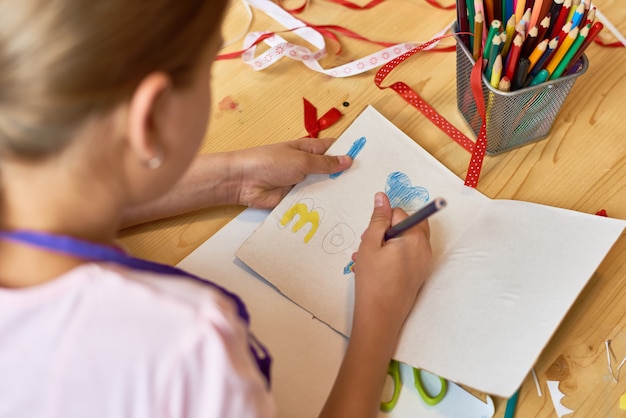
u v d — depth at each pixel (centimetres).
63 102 33
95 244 40
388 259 61
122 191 40
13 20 31
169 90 37
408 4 86
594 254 59
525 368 55
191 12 35
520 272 61
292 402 60
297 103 79
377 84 76
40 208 38
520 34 61
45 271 39
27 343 37
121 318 37
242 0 88
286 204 70
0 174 37
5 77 32
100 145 36
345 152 73
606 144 72
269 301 66
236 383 38
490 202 68
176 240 70
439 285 63
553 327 56
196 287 40
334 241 68
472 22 66
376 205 66
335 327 64
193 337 37
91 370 36
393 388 60
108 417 37
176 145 40
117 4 32
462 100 75
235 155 69
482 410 58
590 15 67
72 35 31
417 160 72
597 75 77
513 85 64
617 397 57
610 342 60
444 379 60
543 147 73
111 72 33
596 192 69
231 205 72
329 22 85
